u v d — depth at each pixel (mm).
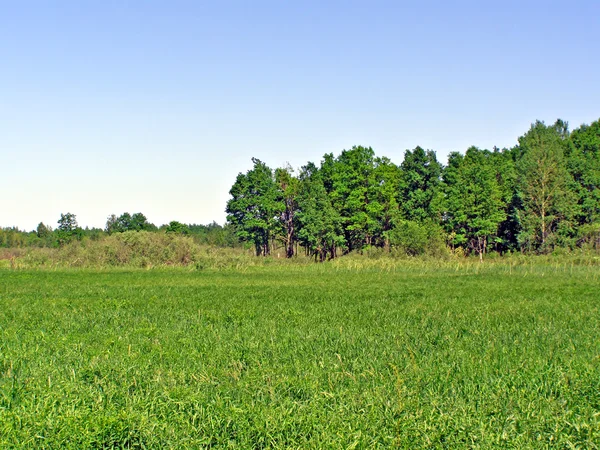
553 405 9086
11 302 26734
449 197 80312
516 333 16766
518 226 82625
